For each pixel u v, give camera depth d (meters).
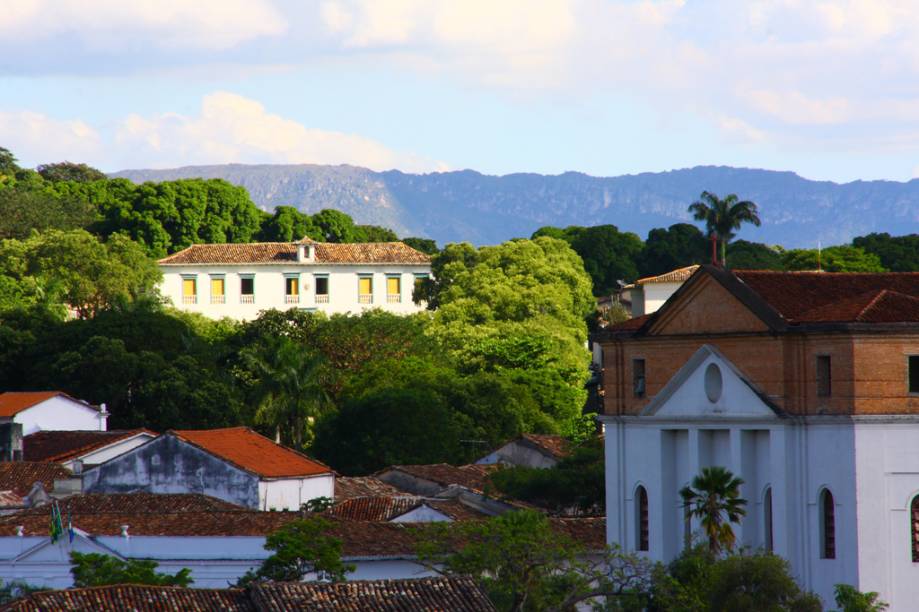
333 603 119.06
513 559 142.38
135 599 118.31
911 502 148.12
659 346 166.12
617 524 169.25
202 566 166.62
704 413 159.88
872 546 147.25
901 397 148.25
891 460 148.00
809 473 151.88
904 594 147.50
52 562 167.50
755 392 154.75
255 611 119.06
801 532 152.00
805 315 154.50
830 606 149.62
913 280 163.62
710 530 149.25
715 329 160.25
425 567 153.50
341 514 199.62
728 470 158.25
